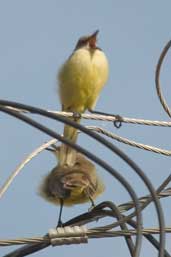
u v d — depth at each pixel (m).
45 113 8.01
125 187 8.29
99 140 8.09
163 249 7.97
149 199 9.73
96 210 10.55
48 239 9.41
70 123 8.02
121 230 9.62
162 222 8.11
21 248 9.72
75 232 9.49
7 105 8.02
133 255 8.14
